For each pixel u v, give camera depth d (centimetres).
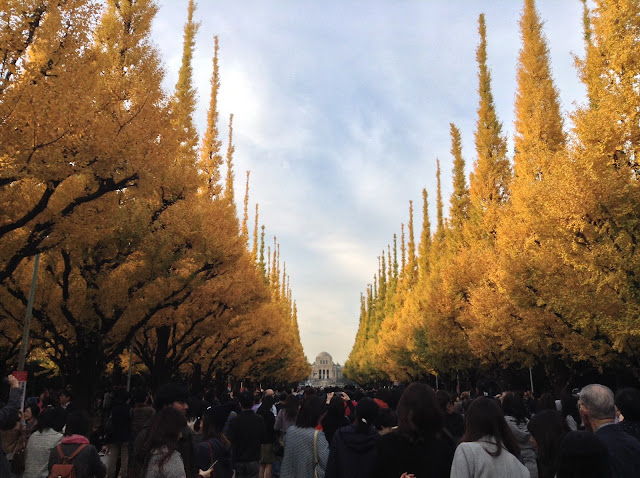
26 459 476
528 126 1931
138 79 1148
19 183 884
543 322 1429
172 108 1207
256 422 602
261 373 4900
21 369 1132
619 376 1398
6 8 761
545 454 412
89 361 1277
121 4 1364
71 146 834
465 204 3003
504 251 1638
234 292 1847
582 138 1169
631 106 1112
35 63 795
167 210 1341
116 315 1279
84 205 950
